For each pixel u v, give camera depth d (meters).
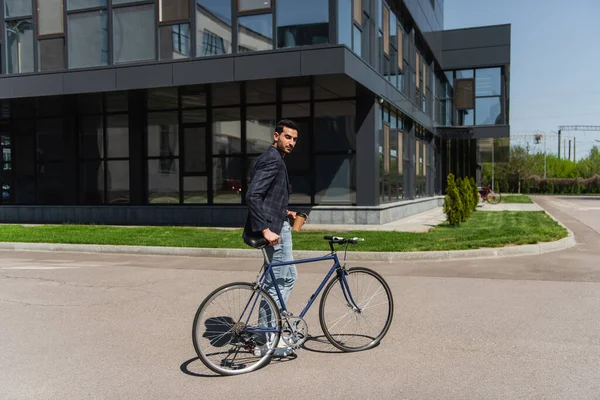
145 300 7.04
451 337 5.25
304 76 13.77
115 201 18.31
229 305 4.38
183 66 14.66
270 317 4.54
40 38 16.70
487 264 9.64
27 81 15.98
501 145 33.91
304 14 14.23
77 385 4.12
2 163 19.45
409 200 21.31
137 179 17.75
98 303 6.88
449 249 10.65
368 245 11.02
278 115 16.67
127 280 8.44
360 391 3.94
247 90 15.75
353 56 13.97
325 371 4.38
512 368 4.38
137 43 15.79
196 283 8.18
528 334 5.32
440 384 4.05
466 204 16.48
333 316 4.88
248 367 4.41
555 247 11.52
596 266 9.30
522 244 11.23
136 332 5.57
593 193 59.31
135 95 16.19
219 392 3.97
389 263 9.85
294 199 16.64
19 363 4.63
